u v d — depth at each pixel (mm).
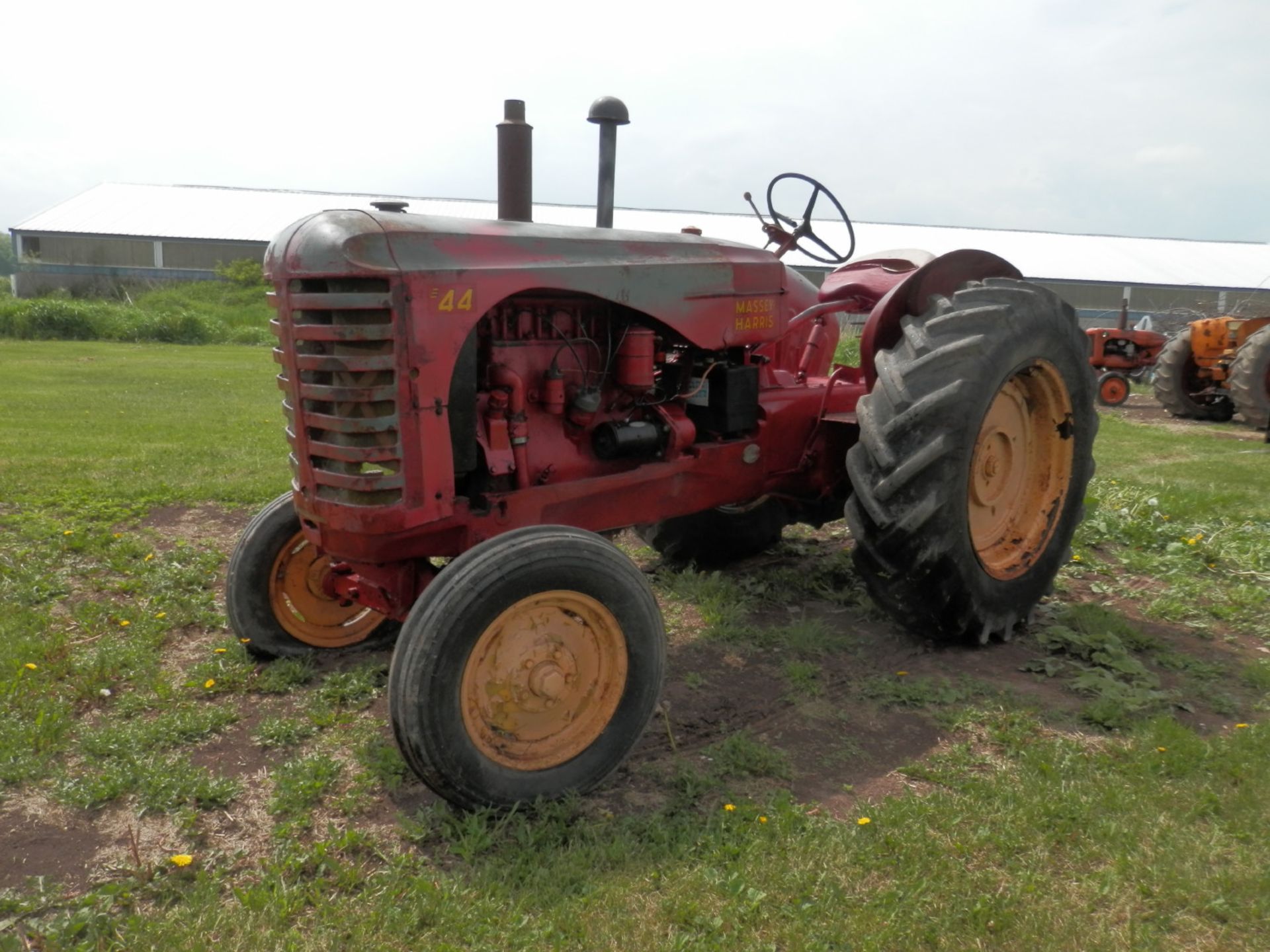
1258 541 5164
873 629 4098
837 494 4387
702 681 3557
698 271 3410
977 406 3363
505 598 2557
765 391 3986
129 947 2111
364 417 2684
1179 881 2297
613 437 3332
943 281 3957
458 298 2721
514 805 2641
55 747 2941
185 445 7875
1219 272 38812
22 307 23562
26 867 2404
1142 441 10055
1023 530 4012
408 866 2432
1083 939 2129
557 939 2137
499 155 3416
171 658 3666
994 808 2635
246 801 2725
